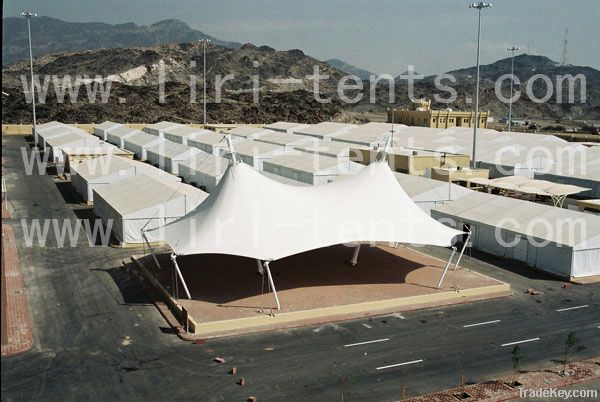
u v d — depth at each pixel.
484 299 28.17
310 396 18.80
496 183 49.31
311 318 25.12
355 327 24.48
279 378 19.95
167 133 89.31
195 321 23.72
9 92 135.50
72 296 27.42
